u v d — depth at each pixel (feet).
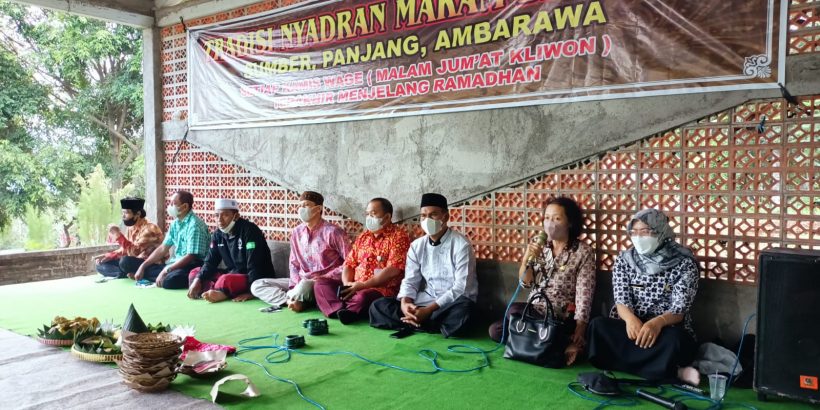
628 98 12.46
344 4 16.93
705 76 11.55
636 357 10.34
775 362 9.11
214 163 20.92
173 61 21.95
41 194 34.99
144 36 22.41
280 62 18.66
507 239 14.42
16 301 16.94
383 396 9.52
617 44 12.50
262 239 17.63
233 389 9.80
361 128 16.88
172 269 18.93
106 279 20.58
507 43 13.99
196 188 21.58
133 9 21.44
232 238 17.48
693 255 10.83
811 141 10.66
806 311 8.84
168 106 22.30
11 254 21.86
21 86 35.81
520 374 10.56
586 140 13.05
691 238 12.04
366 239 15.40
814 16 10.54
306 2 17.83
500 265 14.47
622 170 12.69
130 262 20.24
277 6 18.71
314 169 18.08
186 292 18.26
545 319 11.14
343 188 17.42
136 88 38.93
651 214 10.57
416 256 14.28
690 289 10.44
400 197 16.16
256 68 19.31
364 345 12.40
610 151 12.85
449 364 11.15
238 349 12.04
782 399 9.38
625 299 10.98
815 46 10.60
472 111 14.67
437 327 13.37
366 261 15.20
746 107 11.30
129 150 42.50
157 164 22.36
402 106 15.94
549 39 13.38
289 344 12.10
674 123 11.94
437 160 15.37
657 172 12.30
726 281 11.64
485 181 14.56
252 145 19.63
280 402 9.26
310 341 12.71
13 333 13.41
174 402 9.21
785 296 9.00
